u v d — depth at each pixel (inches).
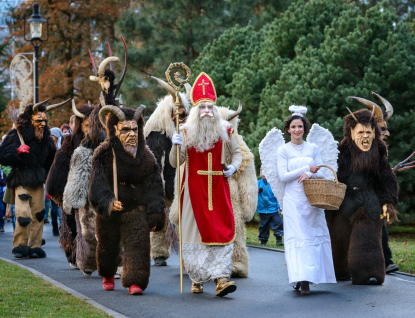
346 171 592.4
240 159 546.6
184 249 525.0
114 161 511.8
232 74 1445.6
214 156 525.0
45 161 752.3
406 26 1237.7
